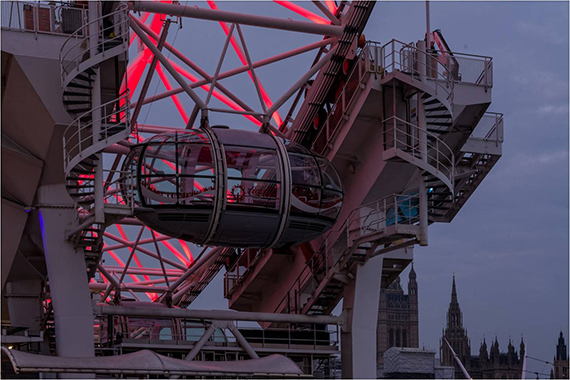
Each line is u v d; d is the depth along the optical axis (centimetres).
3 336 4644
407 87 4831
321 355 5609
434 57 4975
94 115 4228
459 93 5062
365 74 4866
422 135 4747
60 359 3731
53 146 4478
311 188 4653
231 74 5225
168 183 4372
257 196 4472
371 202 5228
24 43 4228
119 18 4538
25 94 4319
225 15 4872
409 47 4888
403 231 4675
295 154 4706
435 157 5300
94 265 4950
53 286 4638
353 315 5331
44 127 4391
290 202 4538
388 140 4800
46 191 4672
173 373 3816
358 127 5094
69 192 4312
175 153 4409
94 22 4269
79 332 4631
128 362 3809
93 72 4234
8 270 4753
